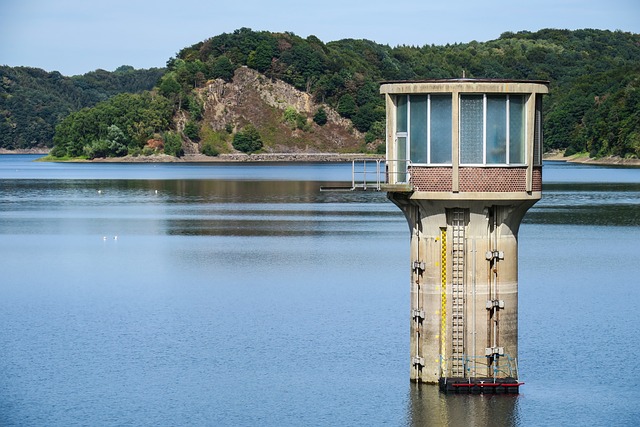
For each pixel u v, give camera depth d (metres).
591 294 74.25
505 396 46.47
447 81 44.81
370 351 57.91
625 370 53.38
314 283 80.81
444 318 46.38
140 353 58.25
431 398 46.69
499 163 45.25
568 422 45.50
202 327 64.62
